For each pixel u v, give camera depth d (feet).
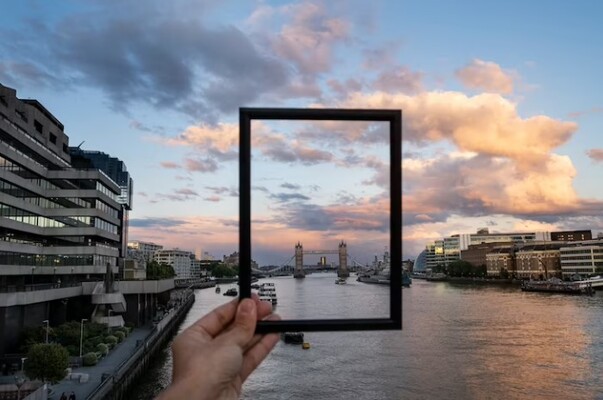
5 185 216.54
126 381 160.25
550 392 152.76
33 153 247.29
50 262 247.50
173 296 499.51
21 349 175.11
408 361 190.19
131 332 247.70
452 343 223.71
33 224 241.55
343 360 193.57
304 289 650.84
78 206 265.95
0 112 216.54
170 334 291.58
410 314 334.03
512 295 510.17
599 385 158.71
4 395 138.00
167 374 195.93
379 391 154.92
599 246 624.59
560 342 224.33
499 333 249.96
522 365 183.01
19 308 186.39
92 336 207.41
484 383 161.58
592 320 292.40
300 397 150.71
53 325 230.48
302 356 200.95
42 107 281.13
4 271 205.57
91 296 254.27
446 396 149.79
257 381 166.71
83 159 325.83
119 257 327.26
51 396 134.10
